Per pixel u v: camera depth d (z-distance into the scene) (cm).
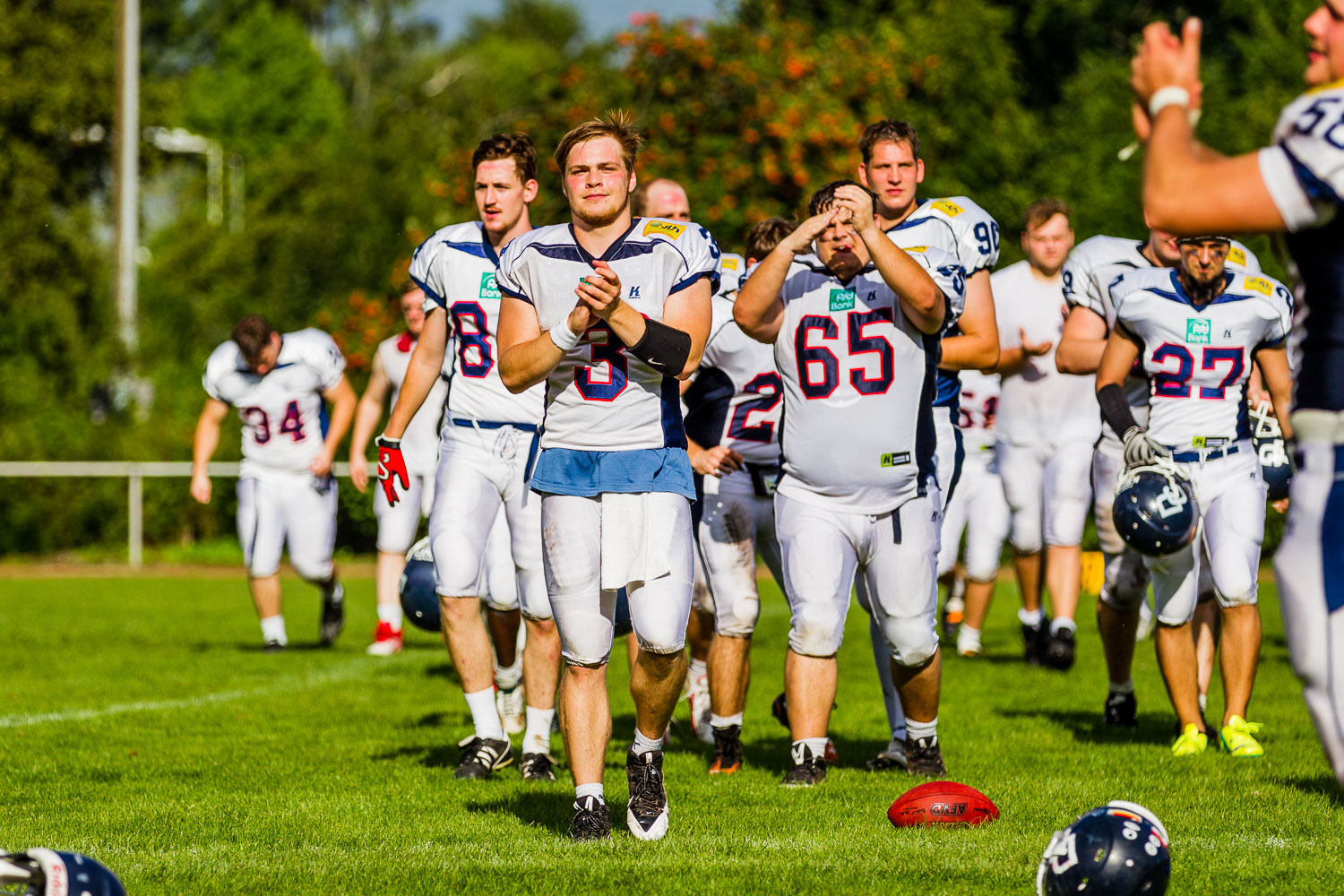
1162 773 1786
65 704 2467
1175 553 1756
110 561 6322
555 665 1811
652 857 1346
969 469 3114
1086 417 2831
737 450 1889
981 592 3152
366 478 3136
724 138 5628
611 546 1383
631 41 5734
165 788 1727
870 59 5981
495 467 1802
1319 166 816
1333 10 841
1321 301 852
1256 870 1295
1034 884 1232
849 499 1656
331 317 6238
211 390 3133
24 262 8062
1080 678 2791
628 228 1411
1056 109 7656
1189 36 870
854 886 1238
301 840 1447
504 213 1792
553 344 1323
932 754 1766
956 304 1612
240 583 5241
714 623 1964
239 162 13162
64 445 6556
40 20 8425
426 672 2917
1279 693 2588
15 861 969
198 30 14900
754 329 1614
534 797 1664
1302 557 842
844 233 1596
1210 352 1906
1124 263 2058
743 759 1925
